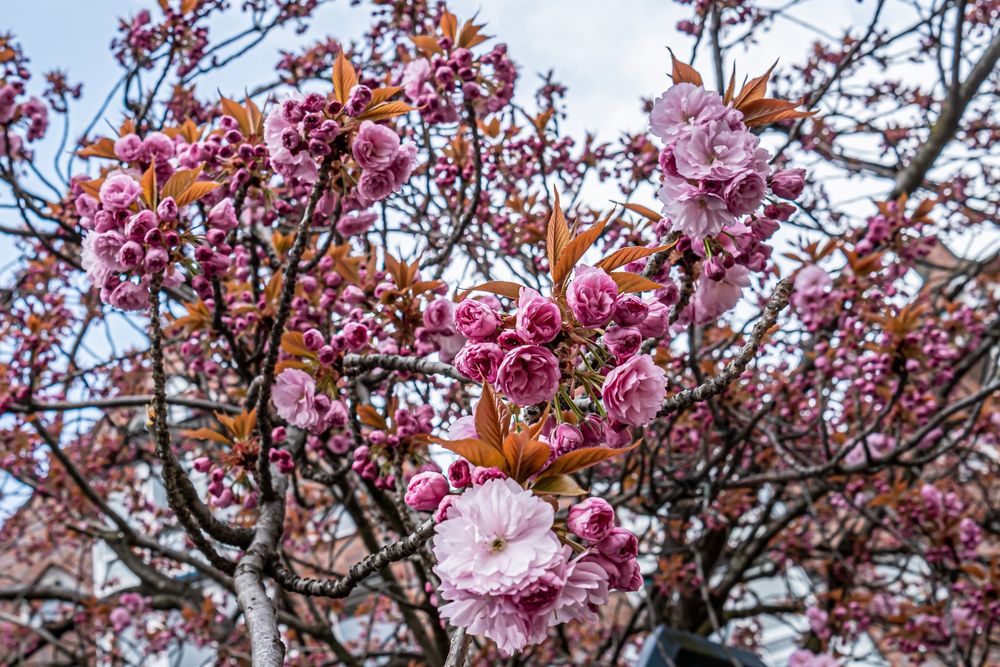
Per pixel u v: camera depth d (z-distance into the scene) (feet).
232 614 26.73
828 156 25.86
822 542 23.99
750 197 6.75
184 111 19.27
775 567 28.17
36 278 22.76
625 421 5.74
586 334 5.94
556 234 5.97
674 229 6.79
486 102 14.33
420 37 12.20
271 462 10.41
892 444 18.98
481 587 4.47
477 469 4.93
